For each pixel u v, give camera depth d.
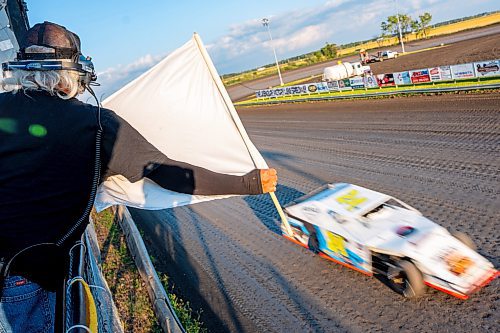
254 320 7.06
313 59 86.56
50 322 1.29
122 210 11.75
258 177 1.56
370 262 7.14
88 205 1.35
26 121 1.24
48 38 1.32
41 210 1.27
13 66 1.27
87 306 1.09
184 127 2.36
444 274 6.34
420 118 17.50
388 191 11.04
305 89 34.16
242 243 9.98
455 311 6.27
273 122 26.84
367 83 27.59
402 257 6.70
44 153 1.24
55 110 1.27
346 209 8.05
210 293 8.10
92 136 1.31
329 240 7.93
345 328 6.43
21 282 1.29
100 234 11.41
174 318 6.80
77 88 1.39
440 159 12.28
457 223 8.66
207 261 9.43
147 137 2.32
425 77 23.28
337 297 7.19
